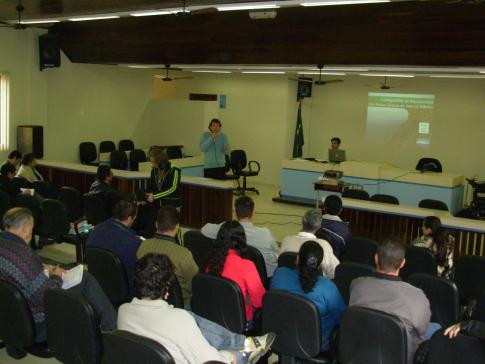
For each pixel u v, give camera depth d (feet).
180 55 28.53
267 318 9.63
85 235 17.72
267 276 13.34
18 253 9.93
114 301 12.13
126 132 39.58
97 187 20.04
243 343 9.11
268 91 40.65
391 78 37.83
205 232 14.08
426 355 8.43
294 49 24.56
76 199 20.43
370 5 21.03
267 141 41.19
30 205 18.86
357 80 39.22
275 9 20.99
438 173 30.94
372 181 31.45
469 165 35.58
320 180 27.55
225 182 24.26
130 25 28.60
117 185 25.11
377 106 38.68
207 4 19.58
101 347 8.76
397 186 30.96
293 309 9.26
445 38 20.48
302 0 17.37
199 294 10.46
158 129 41.45
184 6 19.39
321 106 41.01
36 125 32.32
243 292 10.73
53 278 10.78
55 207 17.60
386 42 21.93
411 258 13.74
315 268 9.65
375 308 8.76
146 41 28.94
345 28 22.38
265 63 26.00
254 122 41.68
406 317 8.55
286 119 40.11
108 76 37.37
